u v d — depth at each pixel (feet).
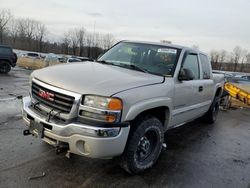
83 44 235.81
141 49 16.12
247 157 16.84
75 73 12.39
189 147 17.47
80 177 12.12
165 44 16.51
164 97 13.24
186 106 16.20
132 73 13.46
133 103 11.36
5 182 11.09
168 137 19.06
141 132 12.15
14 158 13.21
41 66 84.23
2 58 53.62
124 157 11.99
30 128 12.11
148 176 12.84
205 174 13.78
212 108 23.31
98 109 10.68
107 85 11.27
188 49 16.70
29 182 11.30
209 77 20.30
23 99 13.42
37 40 247.50
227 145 18.81
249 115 31.45
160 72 14.65
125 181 12.16
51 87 11.57
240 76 98.68
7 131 16.74
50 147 14.80
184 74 14.66
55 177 11.89
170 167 14.06
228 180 13.41
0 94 28.94
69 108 11.01
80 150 10.93
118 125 10.87
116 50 16.85
